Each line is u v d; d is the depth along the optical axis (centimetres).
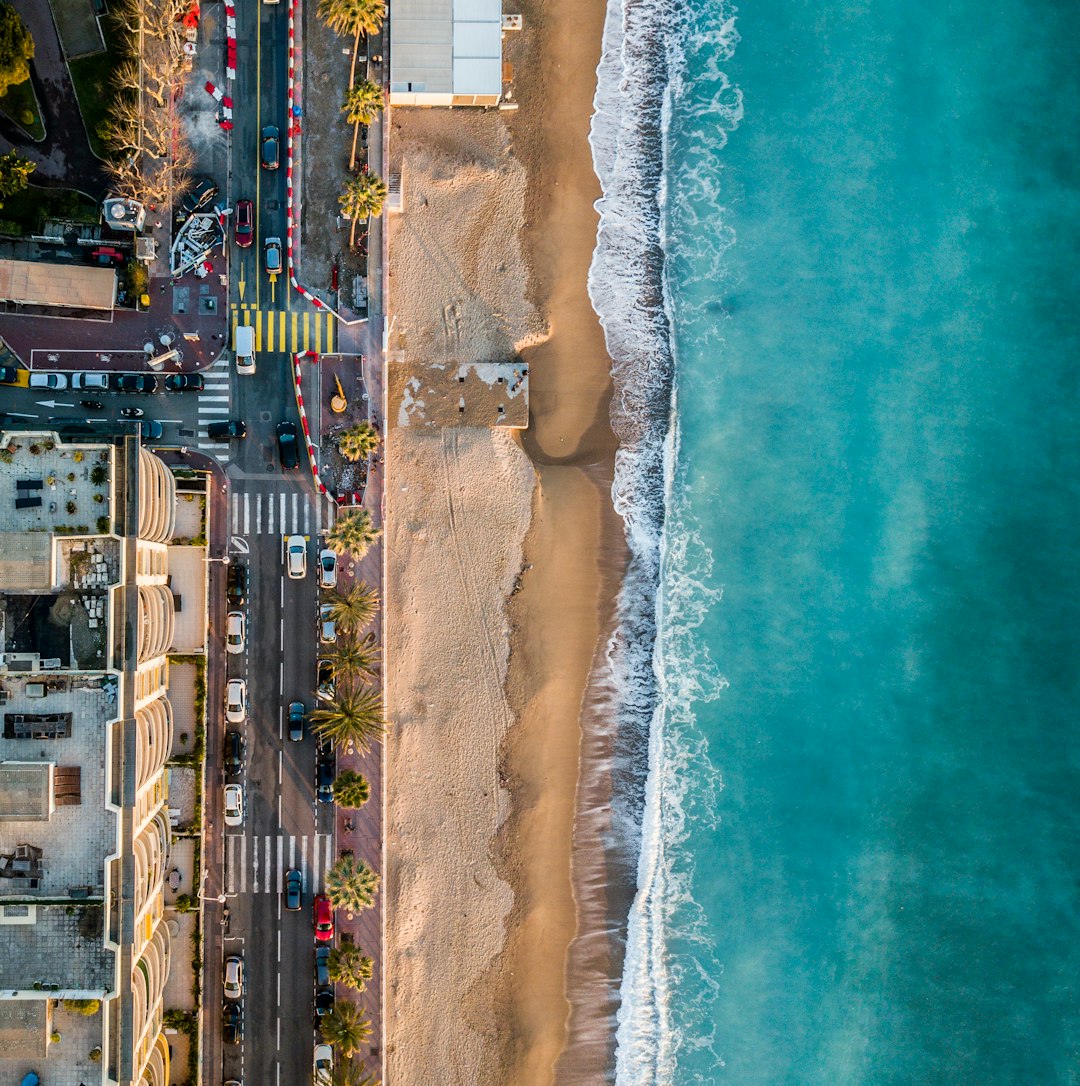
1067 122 9850
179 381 8862
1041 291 9850
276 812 8825
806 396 9844
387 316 9138
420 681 9212
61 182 8762
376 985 8788
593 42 9744
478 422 9412
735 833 9550
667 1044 9356
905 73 9900
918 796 9619
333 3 8375
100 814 7000
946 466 9819
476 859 9212
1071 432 9838
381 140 9144
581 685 9519
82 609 7100
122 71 8756
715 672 9650
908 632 9725
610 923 9406
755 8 9919
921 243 9875
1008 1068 9425
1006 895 9556
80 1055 6850
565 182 9681
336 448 9050
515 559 9462
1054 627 9725
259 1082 8650
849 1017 9444
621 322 9744
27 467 7106
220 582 8869
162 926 8138
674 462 9744
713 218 9856
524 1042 9144
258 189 9050
